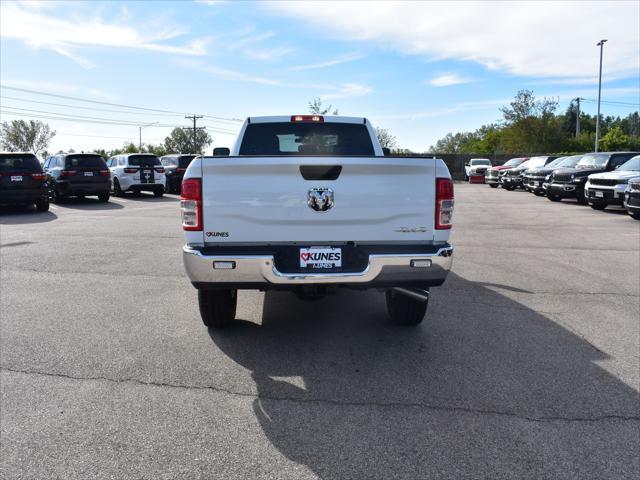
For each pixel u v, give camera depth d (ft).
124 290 20.49
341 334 15.53
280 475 8.59
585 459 9.03
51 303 18.66
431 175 13.23
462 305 18.57
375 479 8.48
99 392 11.62
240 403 11.12
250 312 17.78
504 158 151.94
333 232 13.03
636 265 25.72
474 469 8.73
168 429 10.04
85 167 61.00
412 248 13.08
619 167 54.65
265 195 12.80
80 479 8.48
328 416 10.55
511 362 13.37
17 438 9.70
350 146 19.74
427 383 12.10
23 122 197.88
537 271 24.23
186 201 12.86
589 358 13.66
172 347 14.39
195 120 241.76
